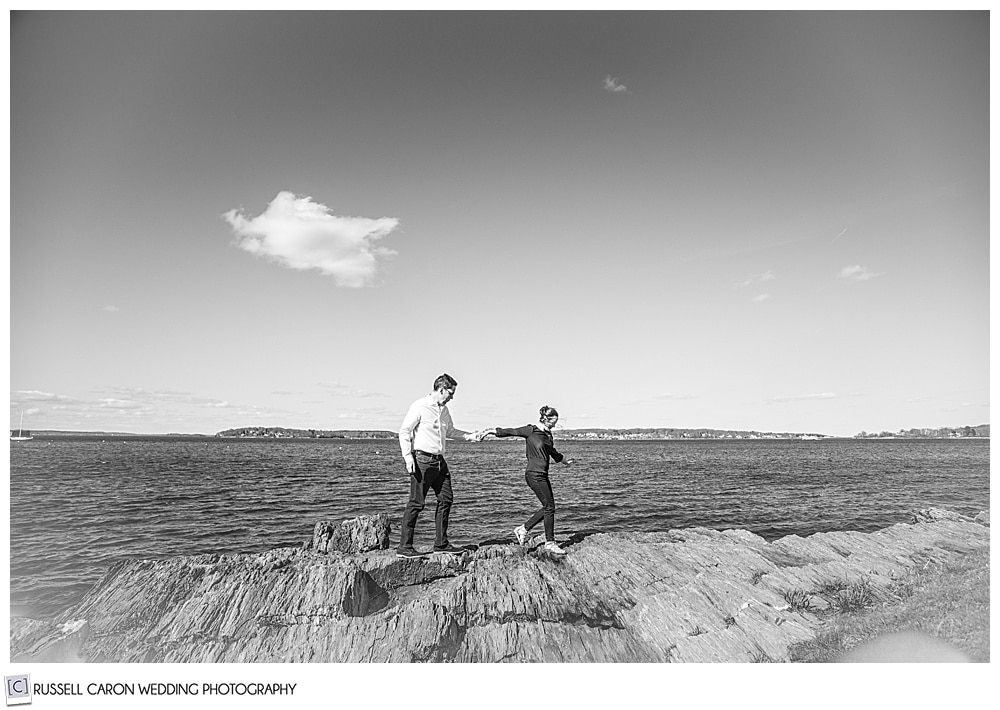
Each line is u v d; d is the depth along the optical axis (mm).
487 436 8219
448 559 7426
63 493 30625
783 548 8883
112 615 6738
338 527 8344
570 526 19562
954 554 9258
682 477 39375
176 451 90250
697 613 6945
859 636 6875
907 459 65812
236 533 19547
